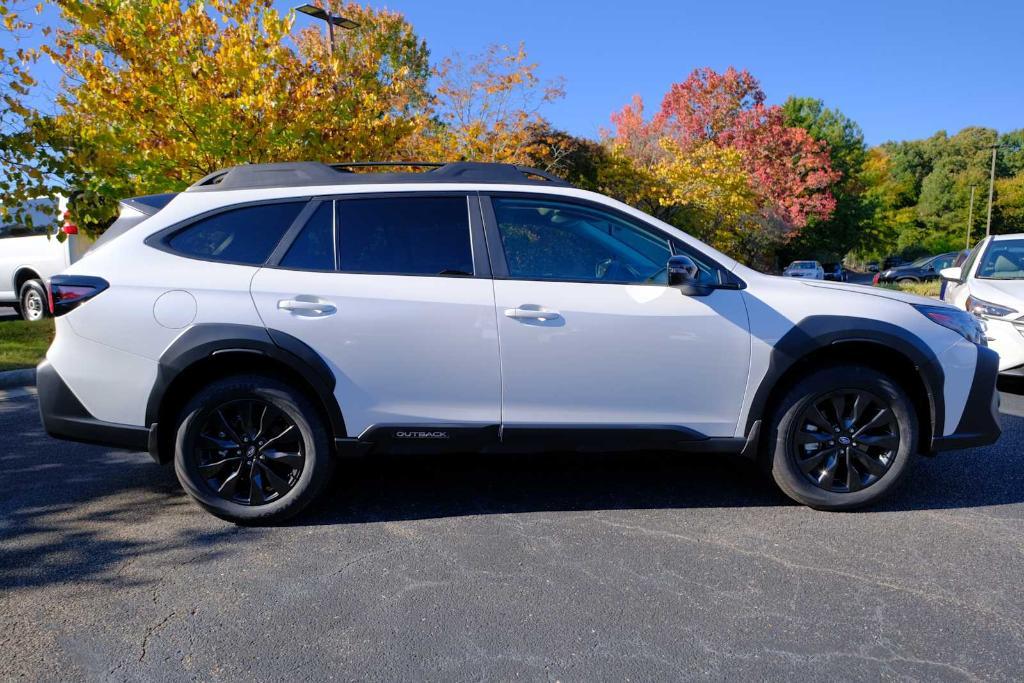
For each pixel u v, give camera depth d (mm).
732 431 3701
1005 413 6168
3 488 4219
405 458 4773
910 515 3738
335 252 3646
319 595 2918
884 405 3668
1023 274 7277
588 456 4809
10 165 8141
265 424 3607
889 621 2697
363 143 9922
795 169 37688
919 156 82375
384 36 20703
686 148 31250
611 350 3592
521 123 16422
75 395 3561
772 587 2967
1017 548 3328
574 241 3750
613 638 2592
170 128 8758
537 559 3242
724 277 3727
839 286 3900
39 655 2498
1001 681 2334
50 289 3643
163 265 3590
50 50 8648
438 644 2559
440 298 3561
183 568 3166
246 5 9281
